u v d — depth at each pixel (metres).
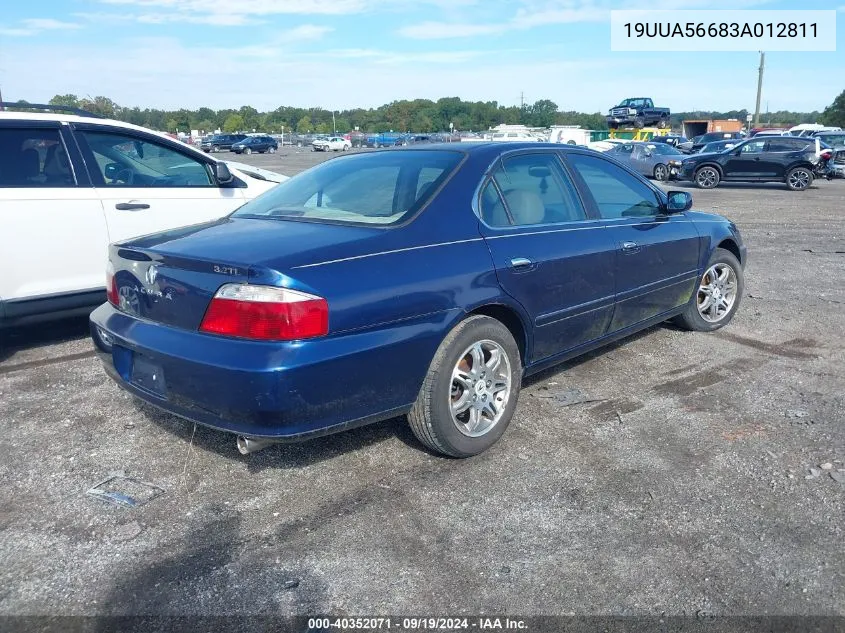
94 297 5.55
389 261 3.25
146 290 3.35
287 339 2.92
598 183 4.62
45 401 4.43
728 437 3.92
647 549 2.91
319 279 3.00
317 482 3.45
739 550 2.89
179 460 3.67
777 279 8.12
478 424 3.67
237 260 3.01
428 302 3.32
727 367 5.04
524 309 3.84
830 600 2.60
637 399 4.46
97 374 4.90
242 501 3.29
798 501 3.25
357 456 3.71
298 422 3.00
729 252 5.85
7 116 5.18
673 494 3.32
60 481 3.46
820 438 3.90
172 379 3.14
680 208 5.07
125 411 4.27
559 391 4.59
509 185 3.98
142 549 2.93
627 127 46.84
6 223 5.07
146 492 3.37
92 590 2.68
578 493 3.34
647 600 2.61
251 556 2.88
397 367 3.24
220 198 6.26
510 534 3.02
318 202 3.86
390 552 2.90
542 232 4.02
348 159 4.34
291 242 3.21
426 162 3.92
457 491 3.36
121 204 5.62
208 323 3.05
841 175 25.83
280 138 80.44
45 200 5.25
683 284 5.31
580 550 2.90
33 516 3.17
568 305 4.14
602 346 5.01
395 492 3.36
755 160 22.05
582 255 4.18
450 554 2.88
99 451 3.77
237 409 2.96
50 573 2.77
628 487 3.39
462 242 3.57
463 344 3.47
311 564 2.82
